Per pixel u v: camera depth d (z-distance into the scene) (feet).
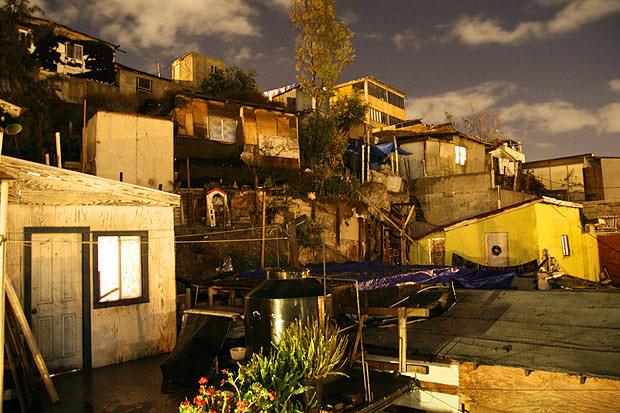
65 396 22.82
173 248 31.96
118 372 26.58
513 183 104.32
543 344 26.35
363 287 33.78
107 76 89.76
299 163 78.13
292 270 24.70
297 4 89.51
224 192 56.39
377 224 73.26
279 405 17.34
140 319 29.73
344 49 90.17
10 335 22.09
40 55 81.61
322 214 65.51
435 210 89.71
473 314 32.09
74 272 27.48
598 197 121.49
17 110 27.68
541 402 24.97
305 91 92.12
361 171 90.12
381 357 28.68
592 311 29.25
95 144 53.62
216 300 36.65
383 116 147.23
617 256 84.74
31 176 25.67
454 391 26.99
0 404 18.47
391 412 28.43
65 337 26.76
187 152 66.44
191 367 24.43
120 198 29.32
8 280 22.50
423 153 99.60
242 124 73.20
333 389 23.20
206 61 114.93
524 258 64.23
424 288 37.99
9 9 55.11
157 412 20.93
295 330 20.29
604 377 22.44
